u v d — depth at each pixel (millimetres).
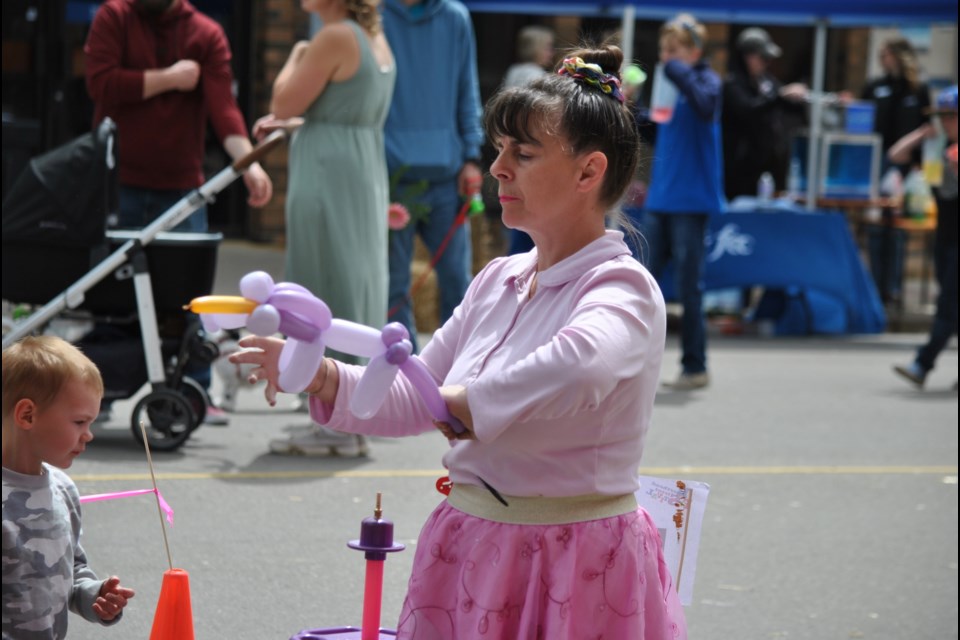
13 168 19922
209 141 22953
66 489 4910
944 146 14680
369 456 10422
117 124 11055
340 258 9898
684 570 4895
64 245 9906
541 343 4160
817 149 20266
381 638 5250
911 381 15016
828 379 15281
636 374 3955
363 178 9938
